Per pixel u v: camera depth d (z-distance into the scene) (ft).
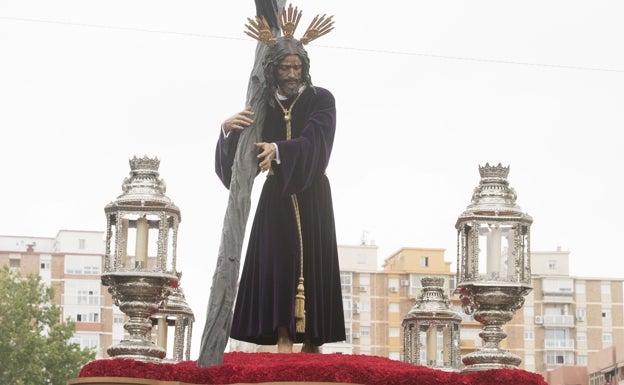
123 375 52.49
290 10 59.93
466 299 57.98
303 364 52.80
